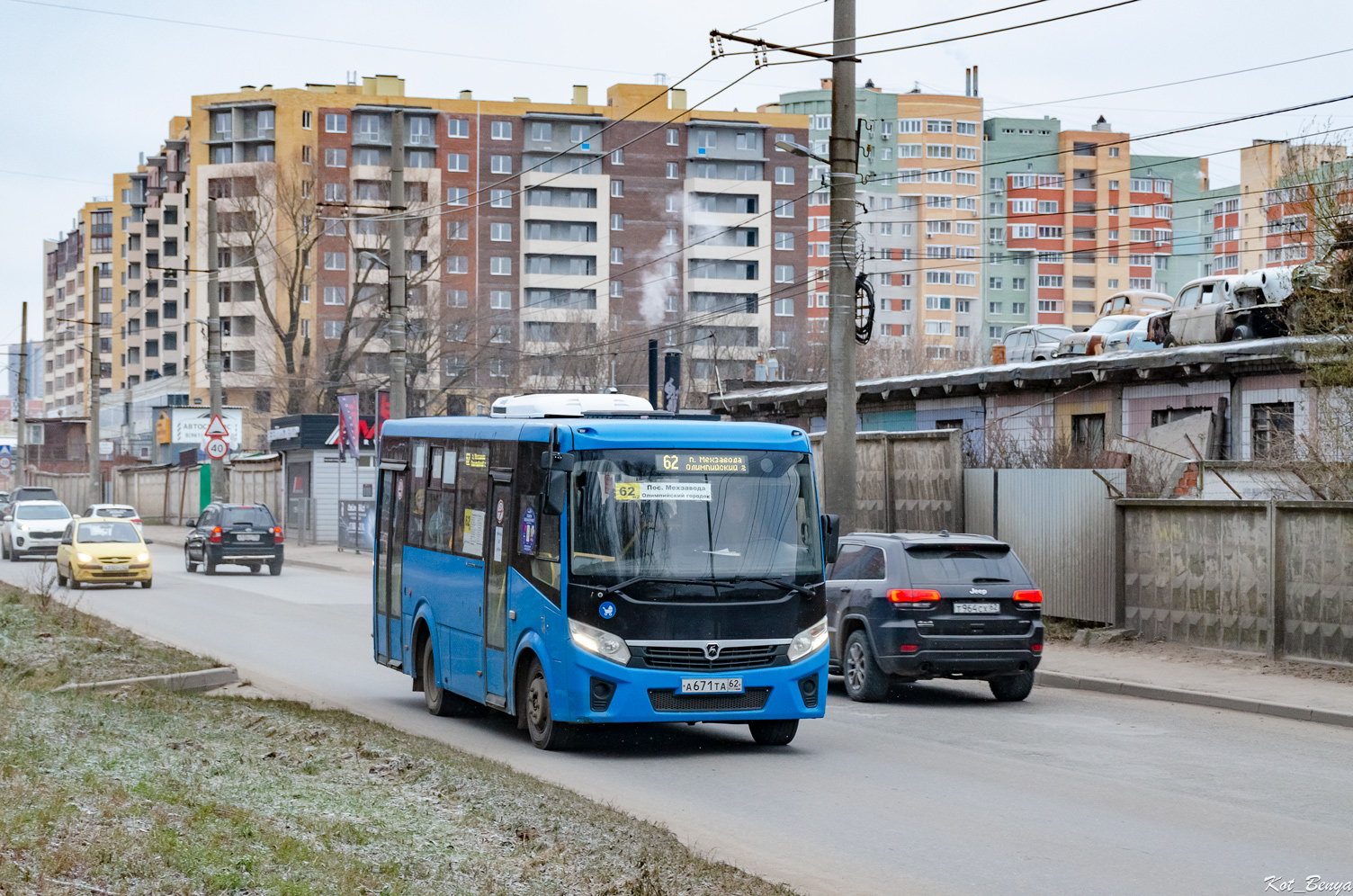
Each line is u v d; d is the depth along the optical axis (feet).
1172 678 52.26
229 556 123.03
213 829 23.02
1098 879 24.39
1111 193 444.55
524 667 40.50
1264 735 41.93
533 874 22.11
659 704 37.29
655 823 27.53
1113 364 85.40
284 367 265.34
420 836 24.50
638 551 37.78
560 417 40.88
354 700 50.08
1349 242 57.36
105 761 29.71
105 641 58.13
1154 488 75.72
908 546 49.90
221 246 348.18
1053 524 66.74
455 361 286.66
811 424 119.24
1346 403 59.00
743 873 22.99
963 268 439.63
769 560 38.73
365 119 396.78
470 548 44.24
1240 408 78.13
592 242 410.93
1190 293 91.09
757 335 354.33
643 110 414.62
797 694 38.37
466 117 403.34
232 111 396.37
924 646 48.24
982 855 26.23
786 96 449.06
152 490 255.50
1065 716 46.47
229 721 38.58
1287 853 26.40
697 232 417.69
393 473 52.60
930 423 104.78
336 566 132.67
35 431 370.32
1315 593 52.95
